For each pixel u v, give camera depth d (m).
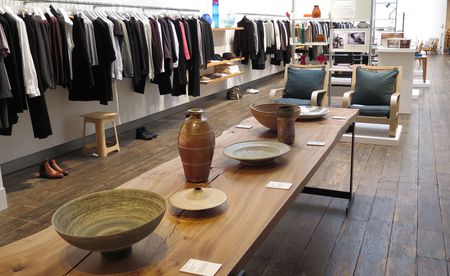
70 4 4.62
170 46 5.38
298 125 2.74
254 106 2.63
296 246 2.67
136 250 1.25
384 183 3.68
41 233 1.38
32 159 4.33
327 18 6.18
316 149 2.21
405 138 5.05
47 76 3.74
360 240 2.73
